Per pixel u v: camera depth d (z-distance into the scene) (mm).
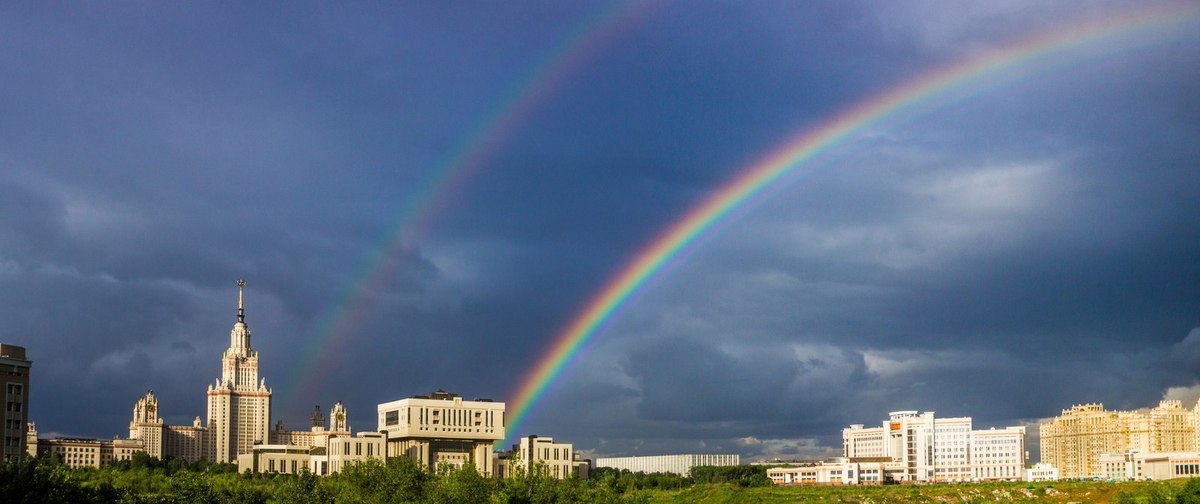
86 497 199375
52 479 193000
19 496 183125
